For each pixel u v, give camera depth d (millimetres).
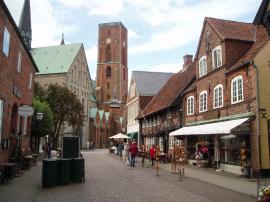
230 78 24672
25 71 26984
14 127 23797
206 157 28031
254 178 20484
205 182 18578
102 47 123250
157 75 58531
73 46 95062
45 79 87250
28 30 88688
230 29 27469
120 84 121625
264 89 21344
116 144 61531
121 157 44938
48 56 93000
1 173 17297
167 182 18484
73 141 18984
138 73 58188
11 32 20172
